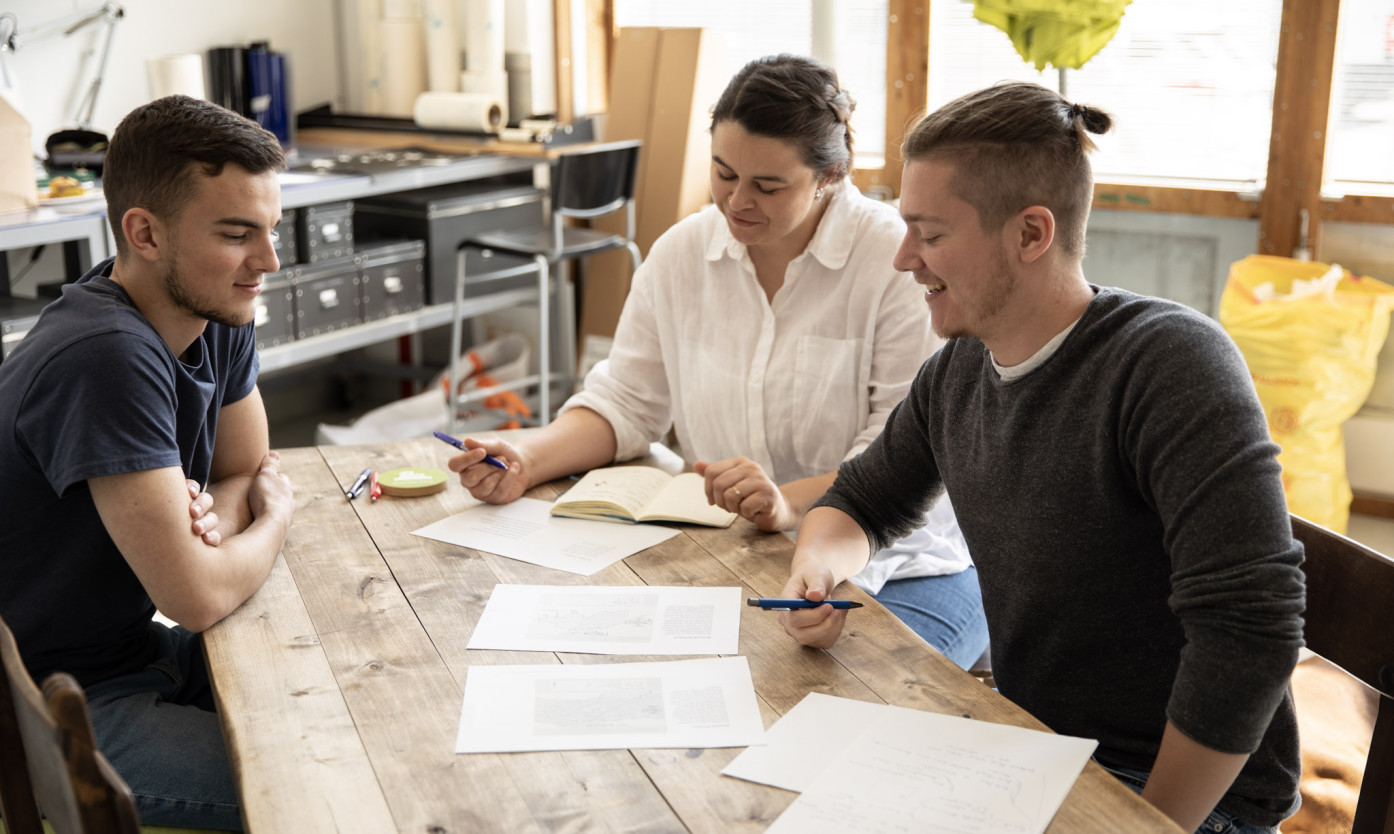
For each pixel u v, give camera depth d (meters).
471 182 4.18
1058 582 1.28
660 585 1.43
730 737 1.10
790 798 1.01
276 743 1.10
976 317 1.26
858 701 1.17
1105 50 3.59
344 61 4.59
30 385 1.32
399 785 1.03
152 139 1.34
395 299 3.68
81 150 3.36
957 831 0.96
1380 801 1.20
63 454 1.30
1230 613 1.07
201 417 1.51
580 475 1.85
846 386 1.87
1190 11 3.45
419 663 1.24
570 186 3.53
